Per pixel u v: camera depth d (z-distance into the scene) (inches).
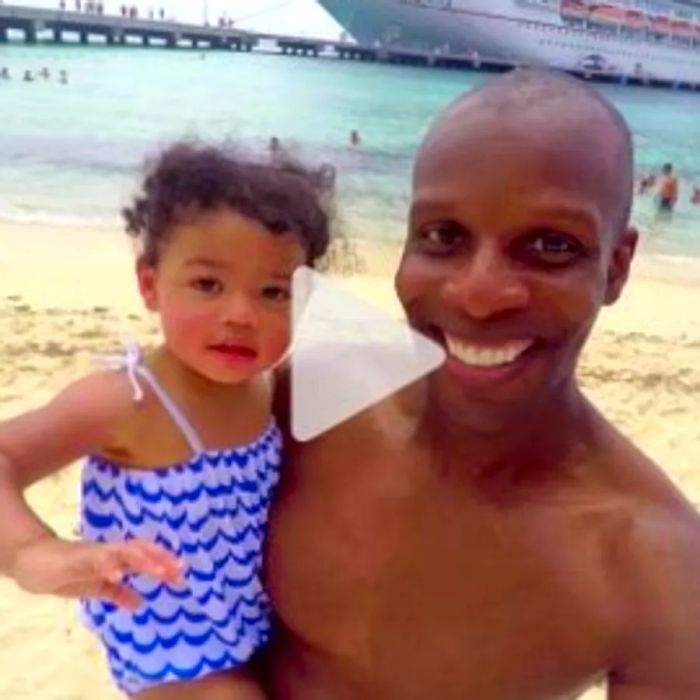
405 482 24.1
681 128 370.0
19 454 25.5
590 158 20.9
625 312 150.5
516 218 20.6
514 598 23.3
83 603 27.6
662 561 22.5
